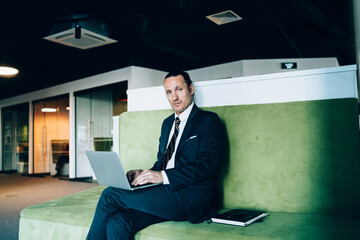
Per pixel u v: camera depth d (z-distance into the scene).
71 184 6.69
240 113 1.80
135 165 2.16
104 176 1.54
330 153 1.56
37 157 8.76
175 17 5.36
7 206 4.22
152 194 1.47
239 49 6.54
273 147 1.69
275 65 6.31
